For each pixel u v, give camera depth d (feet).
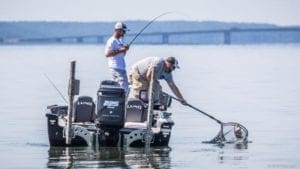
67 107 112.78
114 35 119.55
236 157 104.73
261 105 174.60
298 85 241.55
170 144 115.34
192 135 125.29
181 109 165.07
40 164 98.22
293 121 144.36
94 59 459.73
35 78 271.08
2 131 128.16
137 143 108.68
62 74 296.71
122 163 98.68
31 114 154.10
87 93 190.39
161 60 112.68
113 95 105.50
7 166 97.14
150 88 108.58
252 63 416.26
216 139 117.60
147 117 109.81
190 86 230.27
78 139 108.17
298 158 104.22
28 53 633.61
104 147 107.96
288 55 571.69
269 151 110.11
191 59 473.26
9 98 188.96
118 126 106.22
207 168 96.68
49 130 108.78
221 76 286.25
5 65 384.88
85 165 97.35
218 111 161.07
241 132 118.11
